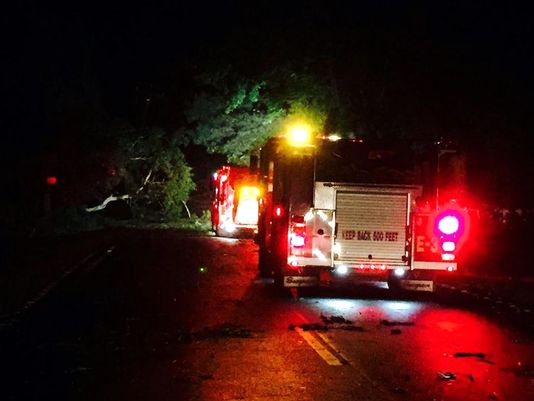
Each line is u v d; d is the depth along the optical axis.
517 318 13.73
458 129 26.73
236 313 13.71
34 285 17.52
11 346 10.85
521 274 21.12
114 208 52.97
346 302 15.37
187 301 15.07
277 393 8.45
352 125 29.25
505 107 26.33
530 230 26.53
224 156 55.44
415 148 15.91
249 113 37.50
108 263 22.55
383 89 28.56
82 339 11.34
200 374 9.27
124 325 12.43
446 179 15.91
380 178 15.73
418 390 8.64
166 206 50.44
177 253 26.12
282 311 14.02
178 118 46.59
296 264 15.58
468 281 19.45
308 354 10.37
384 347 10.89
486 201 26.73
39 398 8.29
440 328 12.53
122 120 44.50
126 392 8.51
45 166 38.28
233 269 20.98
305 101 31.72
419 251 15.77
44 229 37.56
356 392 8.51
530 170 26.33
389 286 16.47
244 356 10.23
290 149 15.69
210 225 45.91
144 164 49.50
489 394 8.53
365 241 15.75
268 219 18.39
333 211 15.68
